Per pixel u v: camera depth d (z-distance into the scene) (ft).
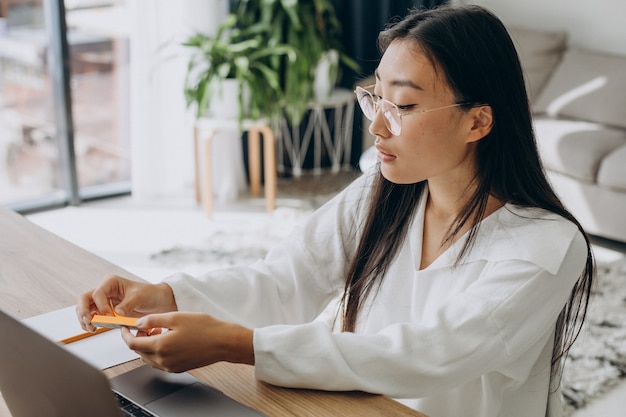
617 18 14.47
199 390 3.59
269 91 13.52
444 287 4.04
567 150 12.51
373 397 3.61
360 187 4.62
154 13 13.32
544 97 14.12
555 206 3.93
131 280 4.23
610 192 12.08
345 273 4.56
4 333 2.90
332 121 15.88
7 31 12.58
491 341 3.61
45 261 4.90
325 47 14.17
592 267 4.07
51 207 13.44
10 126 13.06
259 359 3.57
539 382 4.13
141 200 13.96
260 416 3.42
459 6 3.82
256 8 14.07
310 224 4.64
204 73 13.16
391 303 4.29
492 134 3.84
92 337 4.05
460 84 3.64
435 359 3.58
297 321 4.54
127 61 13.79
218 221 13.10
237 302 4.25
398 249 4.30
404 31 3.76
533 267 3.71
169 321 3.49
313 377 3.57
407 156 3.76
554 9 15.25
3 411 3.50
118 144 14.16
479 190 3.92
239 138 14.46
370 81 14.76
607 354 8.88
